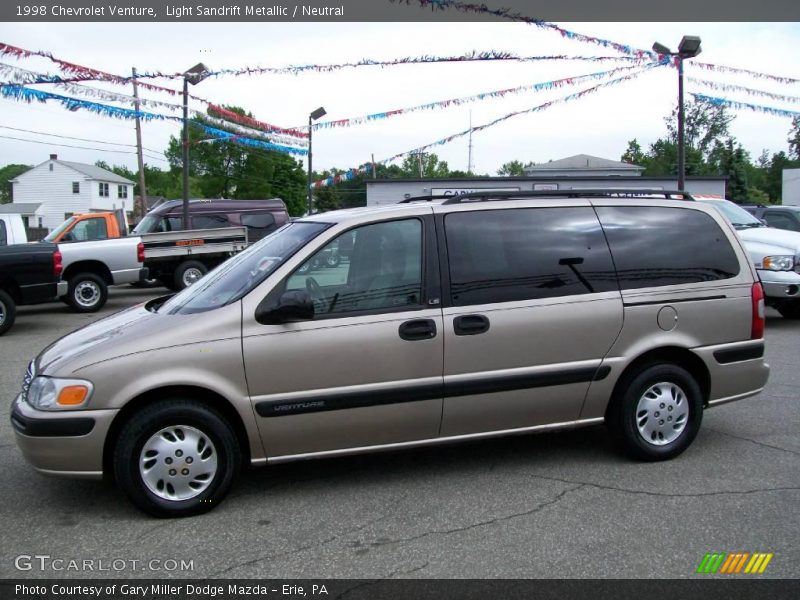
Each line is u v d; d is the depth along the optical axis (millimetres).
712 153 46250
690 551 3652
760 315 5137
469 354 4473
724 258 5102
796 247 10164
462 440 4609
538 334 4594
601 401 4820
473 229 4637
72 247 13953
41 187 57375
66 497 4488
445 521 4059
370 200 32312
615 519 4047
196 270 16781
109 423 4000
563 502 4293
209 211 18641
